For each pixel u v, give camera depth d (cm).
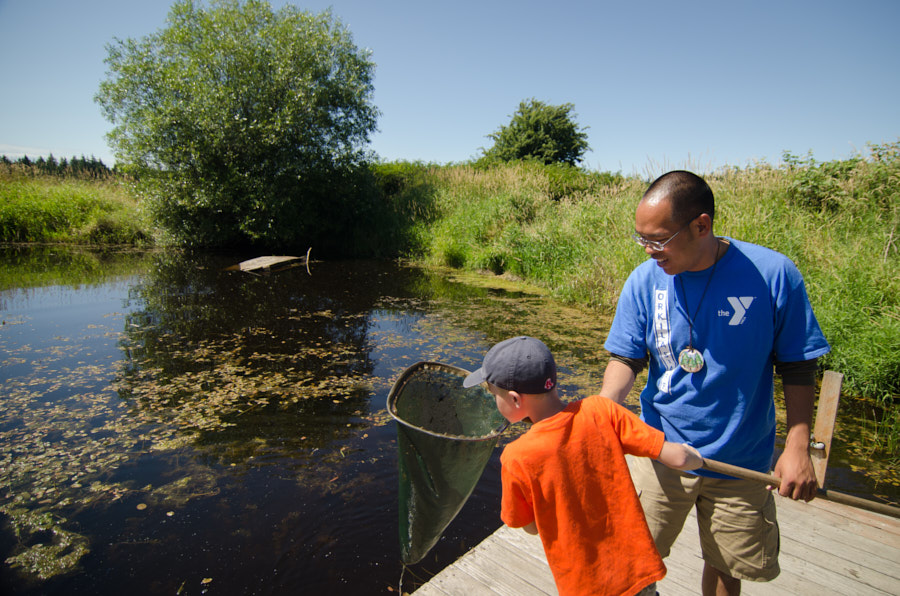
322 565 283
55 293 970
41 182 1855
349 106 1617
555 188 1496
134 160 1438
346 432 435
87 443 413
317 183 1582
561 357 627
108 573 276
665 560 254
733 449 171
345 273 1280
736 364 165
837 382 241
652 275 181
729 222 756
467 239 1409
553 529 146
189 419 457
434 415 235
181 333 722
